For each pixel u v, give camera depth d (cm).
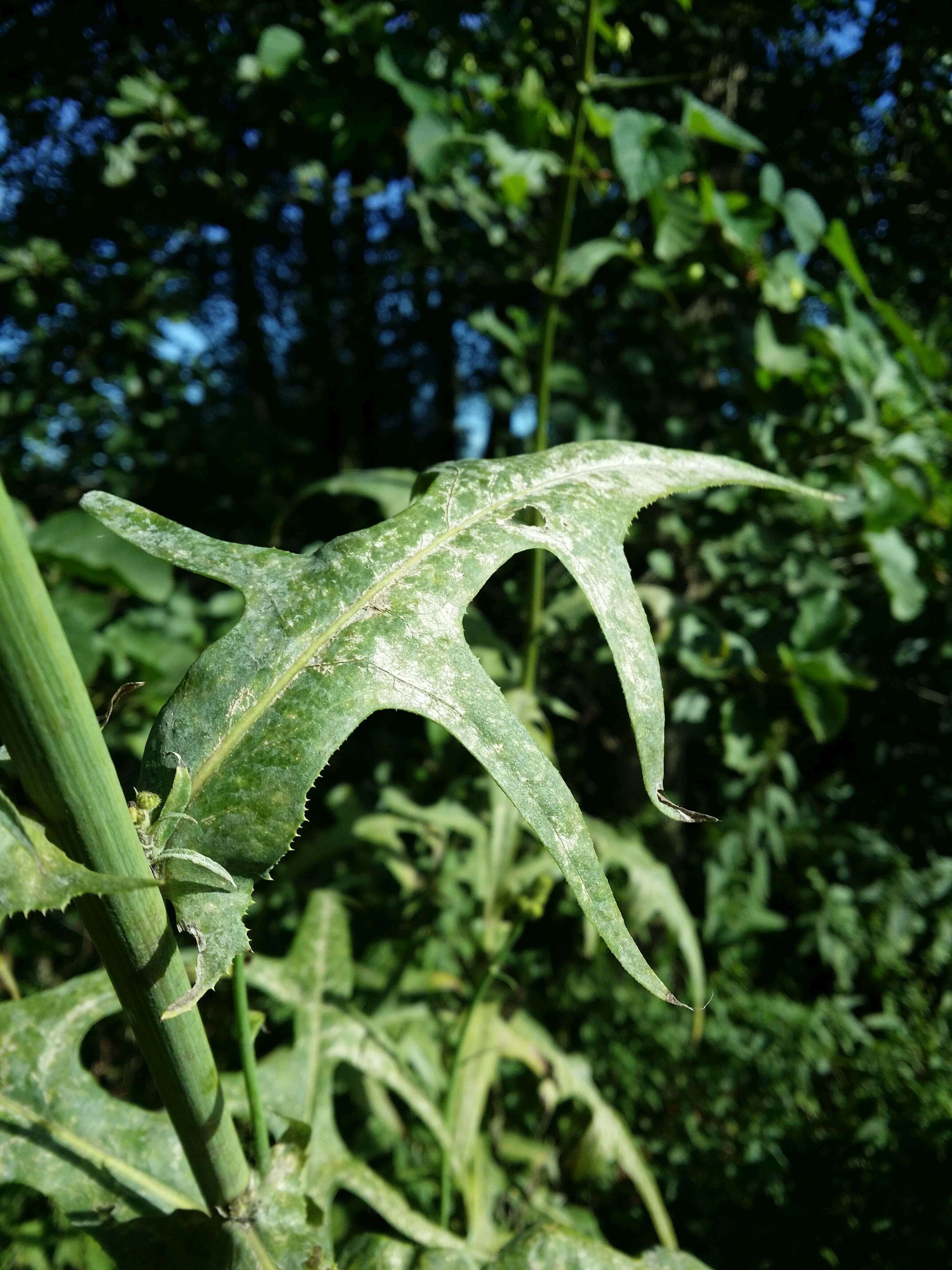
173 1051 22
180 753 21
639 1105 89
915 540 87
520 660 80
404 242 138
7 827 18
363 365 190
